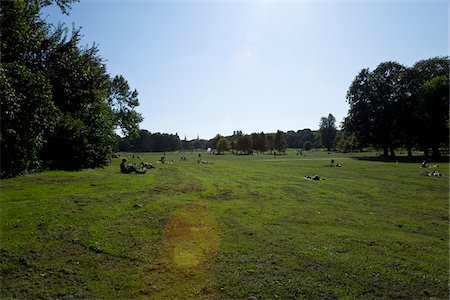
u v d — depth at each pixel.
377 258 7.24
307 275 6.21
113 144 34.31
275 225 9.94
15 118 17.92
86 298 5.23
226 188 18.19
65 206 10.94
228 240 8.23
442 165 37.28
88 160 28.03
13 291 5.38
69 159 26.48
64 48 29.25
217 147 116.81
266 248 7.70
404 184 20.91
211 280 5.90
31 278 5.85
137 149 146.75
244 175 26.86
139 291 5.48
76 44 30.25
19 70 18.88
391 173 28.70
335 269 6.54
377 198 15.57
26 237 7.73
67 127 26.00
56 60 28.39
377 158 58.75
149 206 11.88
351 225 10.30
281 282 5.88
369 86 65.56
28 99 18.92
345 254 7.45
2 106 16.62
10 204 10.84
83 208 10.85
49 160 25.53
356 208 13.11
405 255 7.51
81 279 5.86
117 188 15.95
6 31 21.95
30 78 19.34
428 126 52.97
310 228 9.75
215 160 57.72
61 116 26.08
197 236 8.48
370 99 65.25
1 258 6.54
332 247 7.93
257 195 15.88
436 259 7.29
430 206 13.64
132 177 21.70
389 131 63.72
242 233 8.91
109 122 34.09
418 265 6.88
